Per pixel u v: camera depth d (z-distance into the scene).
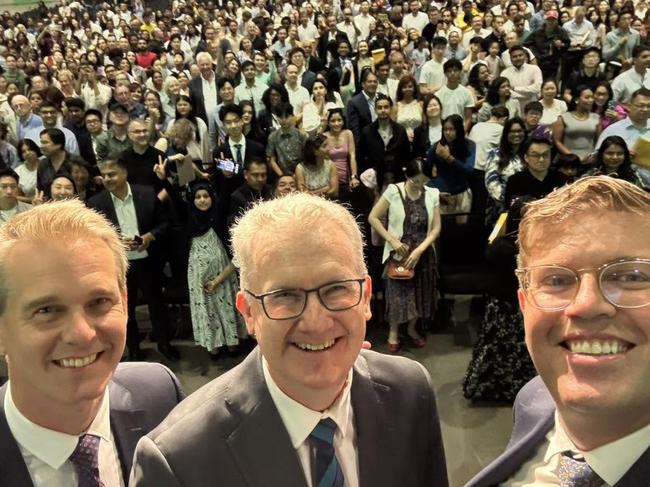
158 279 4.23
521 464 1.21
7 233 1.18
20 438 1.24
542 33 8.54
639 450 1.02
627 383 0.97
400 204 4.02
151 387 1.50
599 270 0.97
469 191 4.96
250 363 1.24
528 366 3.50
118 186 4.02
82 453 1.27
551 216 1.05
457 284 4.17
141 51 10.48
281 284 1.08
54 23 14.43
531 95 6.97
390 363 1.38
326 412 1.19
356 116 6.36
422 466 1.37
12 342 1.16
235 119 5.33
